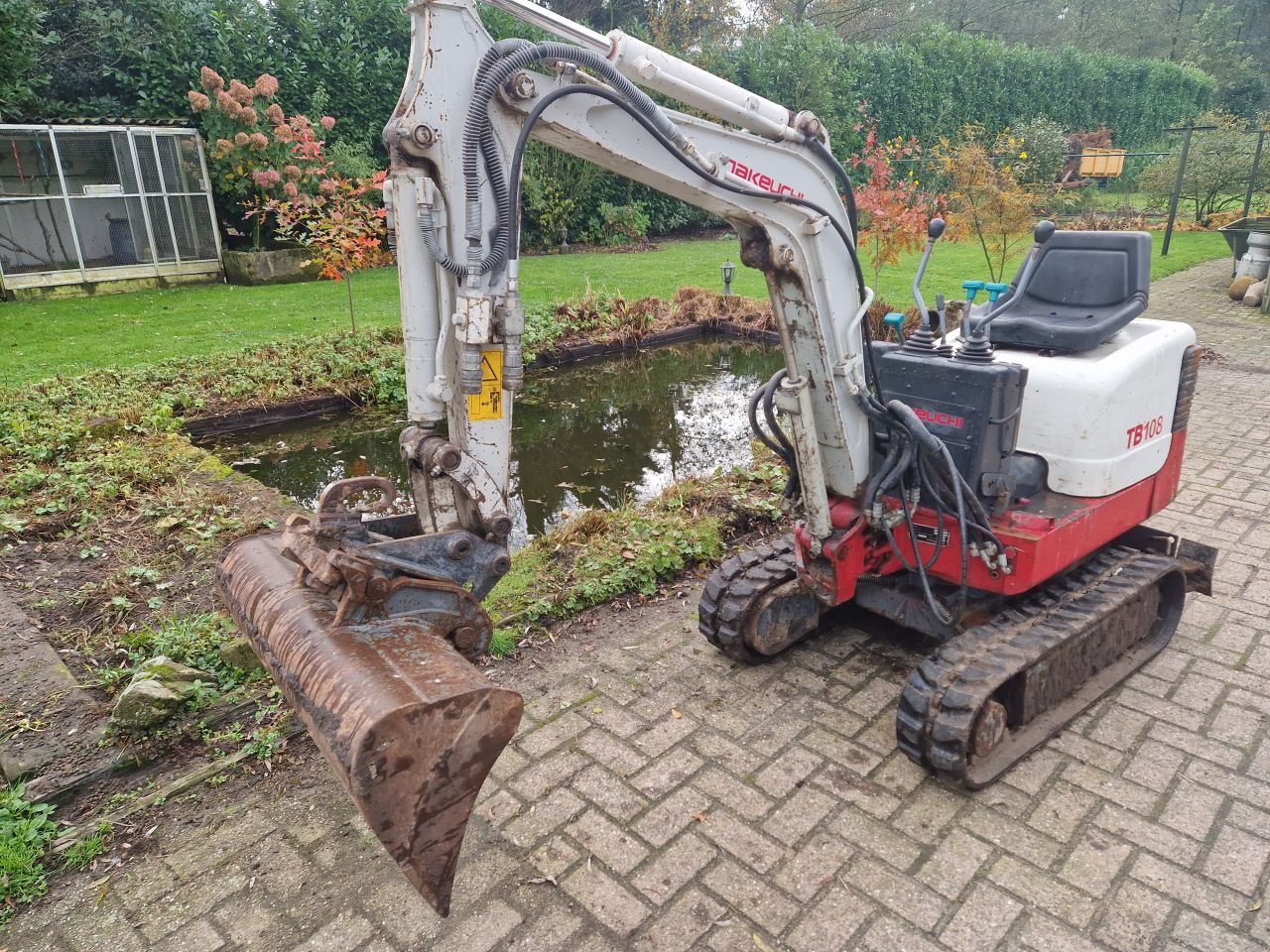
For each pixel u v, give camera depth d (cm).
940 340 357
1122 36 3812
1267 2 3969
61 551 488
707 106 268
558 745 332
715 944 247
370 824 199
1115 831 285
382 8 1589
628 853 280
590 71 246
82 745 322
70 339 986
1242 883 263
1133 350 351
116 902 266
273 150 1341
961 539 308
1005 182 1051
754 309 1175
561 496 649
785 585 372
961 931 249
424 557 246
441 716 201
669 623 421
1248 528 509
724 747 329
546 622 420
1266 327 1064
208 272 1409
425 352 244
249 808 303
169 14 1385
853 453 335
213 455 670
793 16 2772
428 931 253
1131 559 373
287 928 255
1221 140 1994
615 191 1903
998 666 300
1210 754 320
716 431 802
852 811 296
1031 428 348
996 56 2439
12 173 1223
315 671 218
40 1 1302
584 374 1007
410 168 229
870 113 2217
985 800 299
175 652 379
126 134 1295
